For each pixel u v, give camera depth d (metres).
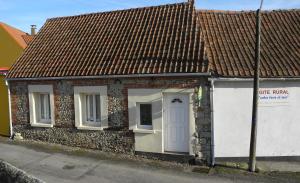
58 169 12.71
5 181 10.31
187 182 11.45
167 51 14.18
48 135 16.12
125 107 14.31
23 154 14.49
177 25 15.37
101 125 14.81
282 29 15.68
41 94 16.42
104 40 16.30
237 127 13.37
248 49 14.41
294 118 13.51
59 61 16.14
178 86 13.27
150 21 16.27
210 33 15.25
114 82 14.40
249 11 16.77
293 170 12.66
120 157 14.09
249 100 13.34
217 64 13.44
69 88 15.43
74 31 17.80
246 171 12.51
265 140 13.50
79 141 15.35
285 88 13.39
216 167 12.89
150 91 13.73
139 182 11.49
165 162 13.53
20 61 17.17
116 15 17.67
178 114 13.56
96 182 11.46
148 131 13.86
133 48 15.09
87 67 15.06
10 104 16.94
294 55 14.16
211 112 13.01
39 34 18.56
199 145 13.19
